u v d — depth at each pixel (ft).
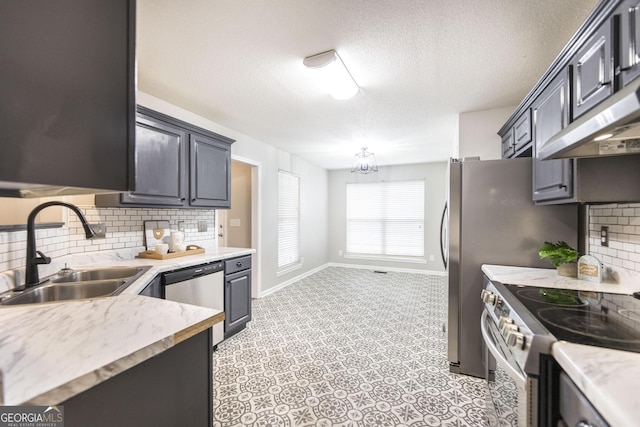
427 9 4.54
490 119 8.83
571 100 4.36
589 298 4.09
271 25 4.94
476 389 6.06
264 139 12.60
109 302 3.70
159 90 7.54
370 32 5.14
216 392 5.98
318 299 12.68
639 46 3.03
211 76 6.78
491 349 3.97
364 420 5.17
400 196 18.92
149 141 7.06
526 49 5.65
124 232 7.57
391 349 7.91
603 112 2.40
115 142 2.12
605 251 5.14
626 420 1.65
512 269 5.88
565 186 4.52
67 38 1.91
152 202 7.14
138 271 6.12
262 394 5.91
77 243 6.58
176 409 2.95
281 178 14.87
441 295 13.28
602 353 2.49
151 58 5.98
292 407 5.51
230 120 10.03
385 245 19.29
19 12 1.71
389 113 9.21
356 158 16.57
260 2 4.39
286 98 8.07
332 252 20.63
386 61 6.12
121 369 2.24
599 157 4.19
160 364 2.79
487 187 6.36
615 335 2.86
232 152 11.17
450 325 6.69
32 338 2.58
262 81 7.03
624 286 4.61
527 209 6.11
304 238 17.26
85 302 3.70
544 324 3.16
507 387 3.72
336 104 8.52
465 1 4.36
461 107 8.69
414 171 18.47
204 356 3.27
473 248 6.47
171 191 7.62
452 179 6.62
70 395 1.92
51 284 4.75
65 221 6.24
